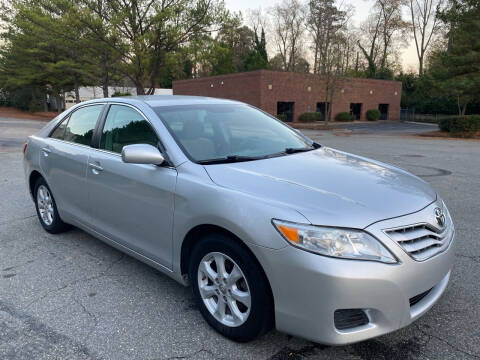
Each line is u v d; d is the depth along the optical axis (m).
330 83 32.22
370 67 55.88
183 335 2.72
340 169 3.01
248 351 2.54
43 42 22.83
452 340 2.63
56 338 2.70
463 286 3.34
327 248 2.14
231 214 2.42
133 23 19.52
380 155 12.19
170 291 3.36
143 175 3.09
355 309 2.19
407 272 2.22
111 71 23.95
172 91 45.53
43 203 4.73
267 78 34.41
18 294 3.31
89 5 19.20
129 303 3.16
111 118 3.73
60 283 3.50
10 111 44.56
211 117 3.58
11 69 40.69
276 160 3.13
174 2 19.84
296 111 37.09
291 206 2.31
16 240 4.54
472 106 43.91
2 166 9.44
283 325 2.30
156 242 3.07
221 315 2.67
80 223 4.03
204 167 2.83
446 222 2.69
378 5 60.09
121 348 2.59
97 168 3.56
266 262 2.27
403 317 2.25
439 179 7.99
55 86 39.97
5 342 2.66
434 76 25.08
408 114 45.88
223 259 2.60
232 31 20.95
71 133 4.23
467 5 22.73
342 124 37.69
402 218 2.35
